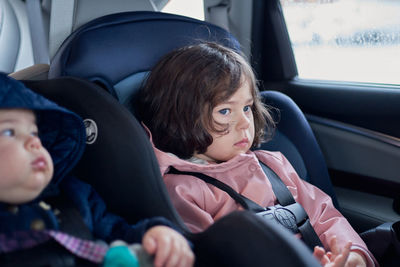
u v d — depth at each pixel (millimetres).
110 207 958
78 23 1190
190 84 1117
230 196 1126
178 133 1141
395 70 1520
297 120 1400
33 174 742
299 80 1771
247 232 723
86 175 977
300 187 1279
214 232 777
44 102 816
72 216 824
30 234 707
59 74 1056
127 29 1159
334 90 1631
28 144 749
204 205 1118
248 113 1177
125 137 928
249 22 1747
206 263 788
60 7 1175
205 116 1118
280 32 1768
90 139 958
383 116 1530
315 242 1133
